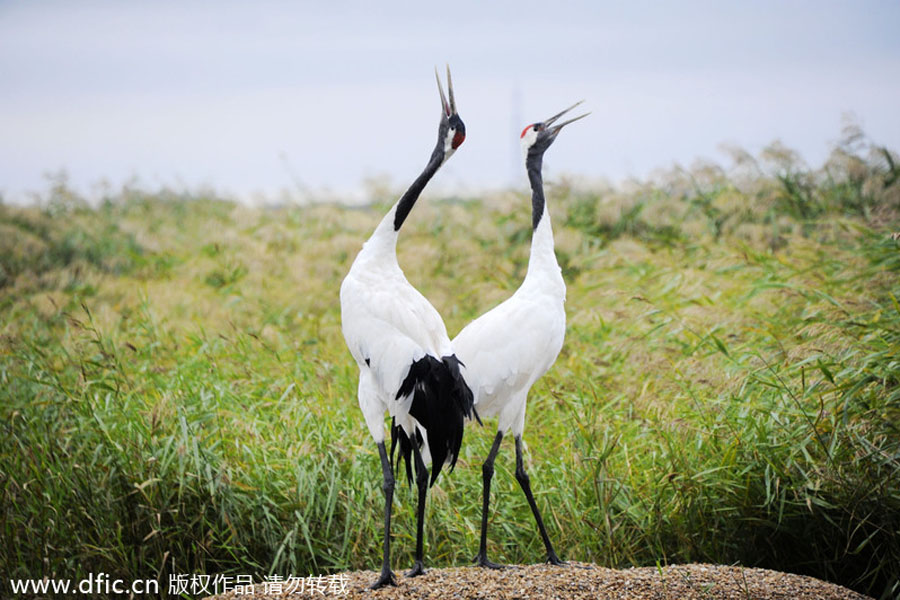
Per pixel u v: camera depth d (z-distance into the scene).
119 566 10.69
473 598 8.71
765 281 15.45
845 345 11.58
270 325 17.14
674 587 9.02
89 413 12.07
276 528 11.05
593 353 14.88
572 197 23.62
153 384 13.59
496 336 10.65
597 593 8.85
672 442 11.53
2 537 10.81
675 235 20.81
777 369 12.12
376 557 11.03
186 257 23.03
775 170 21.67
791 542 11.06
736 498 10.94
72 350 14.88
